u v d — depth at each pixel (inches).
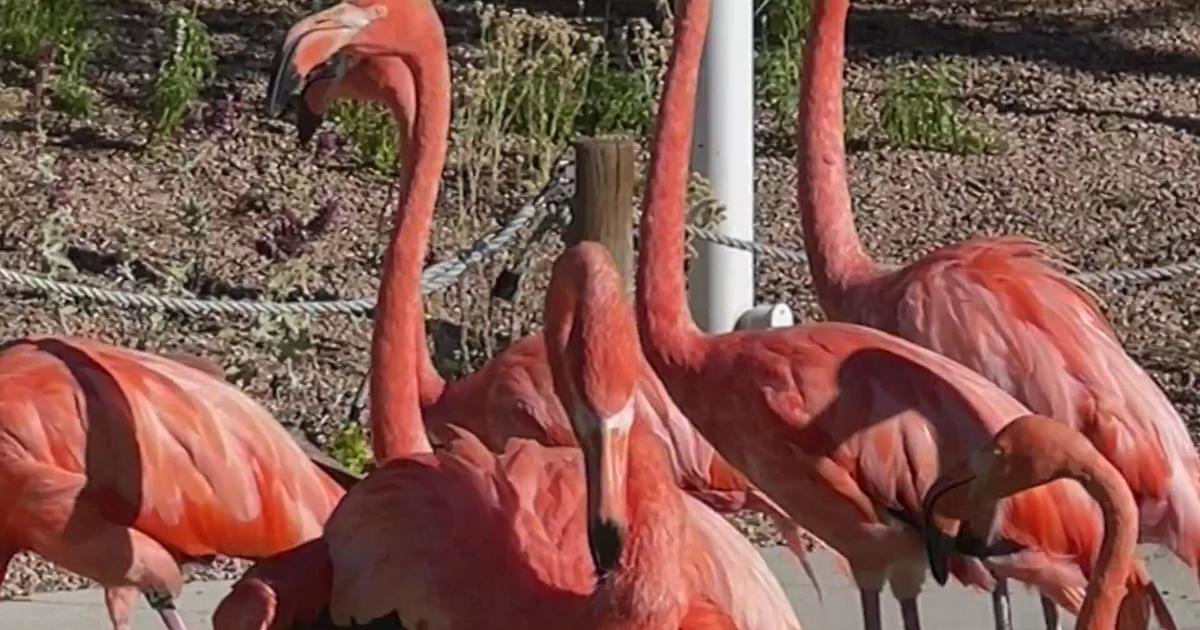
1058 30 782.5
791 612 258.5
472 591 232.5
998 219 577.0
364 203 554.6
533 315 451.2
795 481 288.5
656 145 302.2
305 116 297.9
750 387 287.7
